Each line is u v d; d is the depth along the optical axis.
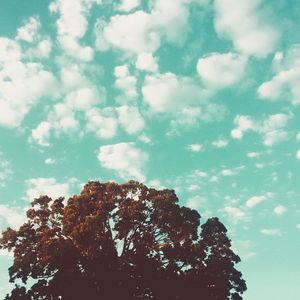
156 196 29.78
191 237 30.31
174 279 27.03
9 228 30.55
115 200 29.62
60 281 25.17
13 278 28.36
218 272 28.81
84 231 26.56
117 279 26.67
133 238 29.17
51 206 30.89
